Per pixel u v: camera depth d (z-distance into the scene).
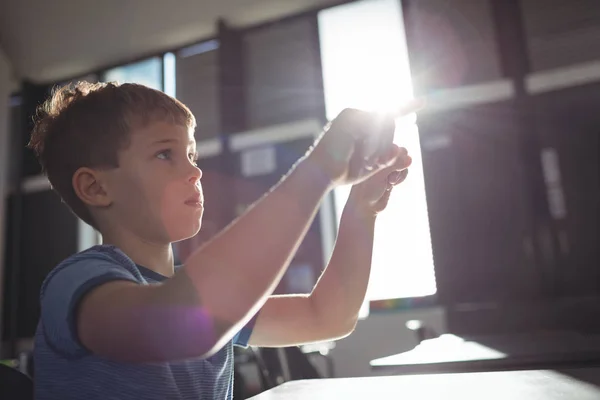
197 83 4.28
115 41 4.39
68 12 4.27
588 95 3.19
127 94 0.57
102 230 0.58
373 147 0.46
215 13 4.07
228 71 4.12
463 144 3.41
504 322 2.72
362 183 0.74
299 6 3.98
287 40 4.06
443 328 3.27
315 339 0.72
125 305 0.39
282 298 0.75
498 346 1.38
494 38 3.47
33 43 4.52
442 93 3.51
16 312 4.46
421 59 3.62
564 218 3.13
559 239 3.12
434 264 3.37
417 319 3.34
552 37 3.33
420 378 0.80
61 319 0.42
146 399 0.50
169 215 0.55
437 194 3.42
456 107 3.46
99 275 0.43
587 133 3.16
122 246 0.56
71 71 4.77
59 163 0.58
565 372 0.75
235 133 4.03
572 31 3.29
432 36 3.62
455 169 3.40
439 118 3.49
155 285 0.39
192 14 4.10
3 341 4.42
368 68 3.78
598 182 3.09
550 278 3.10
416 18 3.69
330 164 0.43
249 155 3.96
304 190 0.41
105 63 4.64
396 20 3.80
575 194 3.13
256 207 0.41
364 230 0.74
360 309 0.72
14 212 4.64
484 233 3.28
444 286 3.32
